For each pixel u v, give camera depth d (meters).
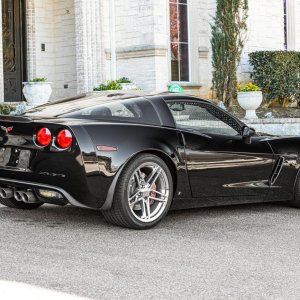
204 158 8.06
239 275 5.55
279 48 23.56
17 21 22.48
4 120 7.60
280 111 21.28
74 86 22.30
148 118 7.80
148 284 5.22
